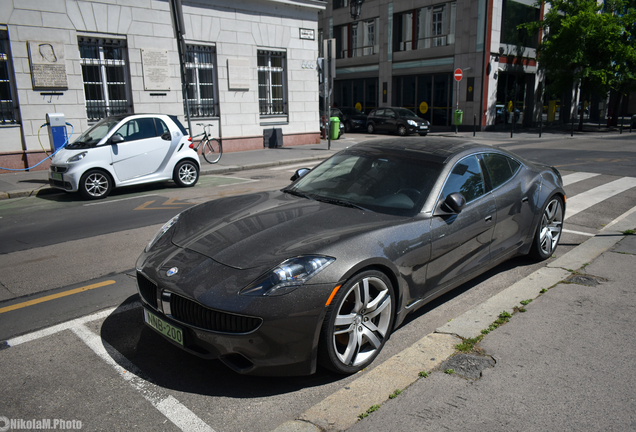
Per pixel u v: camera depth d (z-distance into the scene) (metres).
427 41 26.69
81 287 4.35
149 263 3.01
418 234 3.19
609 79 23.91
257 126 16.42
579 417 2.40
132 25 13.18
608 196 8.07
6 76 11.51
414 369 2.86
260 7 15.92
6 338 3.36
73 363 3.01
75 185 8.52
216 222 3.34
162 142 9.52
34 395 2.67
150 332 3.44
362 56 30.52
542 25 25.00
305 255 2.71
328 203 3.56
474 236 3.69
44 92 11.90
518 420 2.38
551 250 4.90
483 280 4.39
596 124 31.92
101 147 8.75
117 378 2.84
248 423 2.42
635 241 5.43
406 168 3.72
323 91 16.55
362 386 2.70
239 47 15.57
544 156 13.77
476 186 3.86
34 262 5.11
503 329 3.34
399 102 29.00
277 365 2.58
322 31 32.94
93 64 12.86
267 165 13.16
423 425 2.35
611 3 25.11
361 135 23.73
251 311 2.49
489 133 23.39
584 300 3.82
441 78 26.44
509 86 26.44
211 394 2.67
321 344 2.67
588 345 3.11
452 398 2.57
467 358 2.97
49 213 7.64
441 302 3.92
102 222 6.92
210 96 15.37
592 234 5.84
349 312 2.85
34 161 11.92
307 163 13.87
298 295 2.55
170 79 14.13
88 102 12.92
